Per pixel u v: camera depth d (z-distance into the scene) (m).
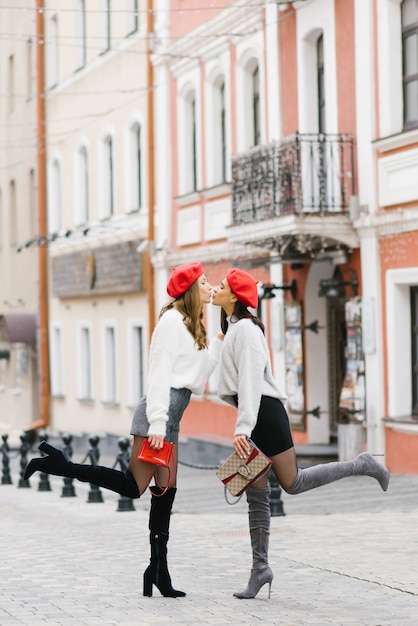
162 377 8.72
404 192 19.58
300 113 23.03
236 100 26.08
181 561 11.22
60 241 38.47
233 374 8.76
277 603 8.81
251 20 25.08
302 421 23.50
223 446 25.52
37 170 40.09
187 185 29.31
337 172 21.30
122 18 32.91
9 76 43.84
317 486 8.81
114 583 9.97
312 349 23.53
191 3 28.36
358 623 8.02
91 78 35.41
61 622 8.26
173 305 8.97
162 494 9.04
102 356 35.09
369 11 20.44
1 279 45.62
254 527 9.04
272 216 21.23
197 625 8.05
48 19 39.00
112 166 34.38
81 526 15.23
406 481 18.72
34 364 42.00
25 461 23.48
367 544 12.09
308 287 23.39
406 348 19.97
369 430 20.39
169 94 30.09
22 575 10.59
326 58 21.94
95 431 35.00
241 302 8.87
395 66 20.08
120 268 32.72
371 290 20.41
